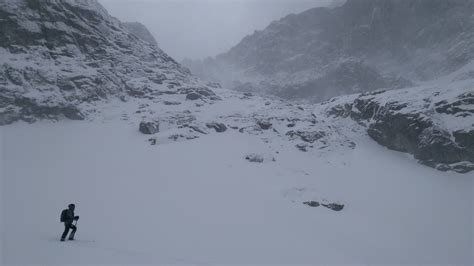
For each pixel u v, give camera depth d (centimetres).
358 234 2209
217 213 2136
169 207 2127
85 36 5772
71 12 5897
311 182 3066
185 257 1315
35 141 3472
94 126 4172
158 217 1914
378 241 2152
